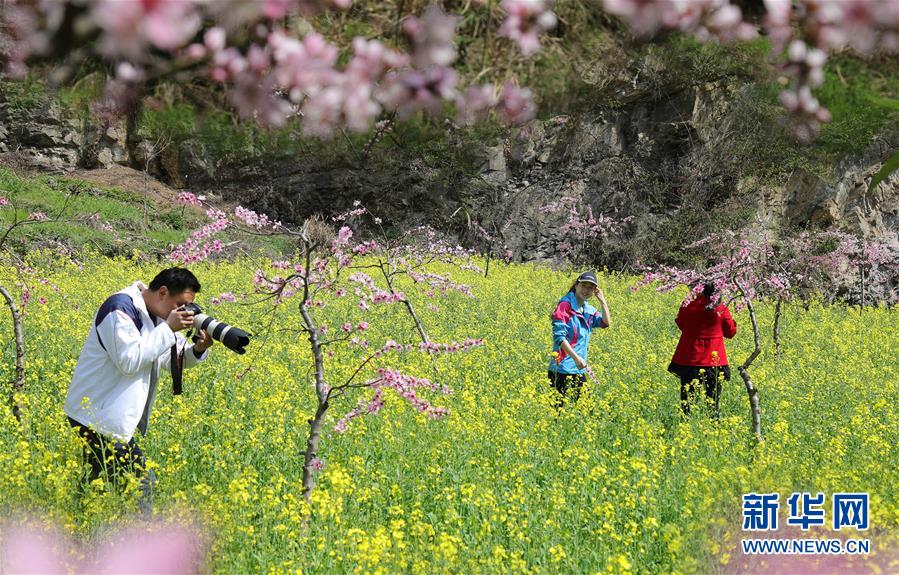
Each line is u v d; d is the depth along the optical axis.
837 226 24.11
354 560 4.49
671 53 18.19
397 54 1.93
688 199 26.14
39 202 22.75
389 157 26.45
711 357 9.20
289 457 6.25
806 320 17.47
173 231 24.44
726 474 5.96
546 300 18.83
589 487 6.05
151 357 5.16
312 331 5.62
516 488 5.92
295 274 5.83
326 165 27.44
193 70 1.80
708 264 21.56
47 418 6.14
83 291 15.02
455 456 6.58
